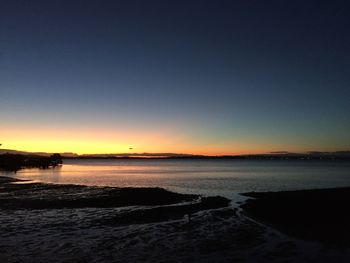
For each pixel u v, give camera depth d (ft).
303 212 76.43
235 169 415.85
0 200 101.24
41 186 148.77
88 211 82.23
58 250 47.88
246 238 55.52
